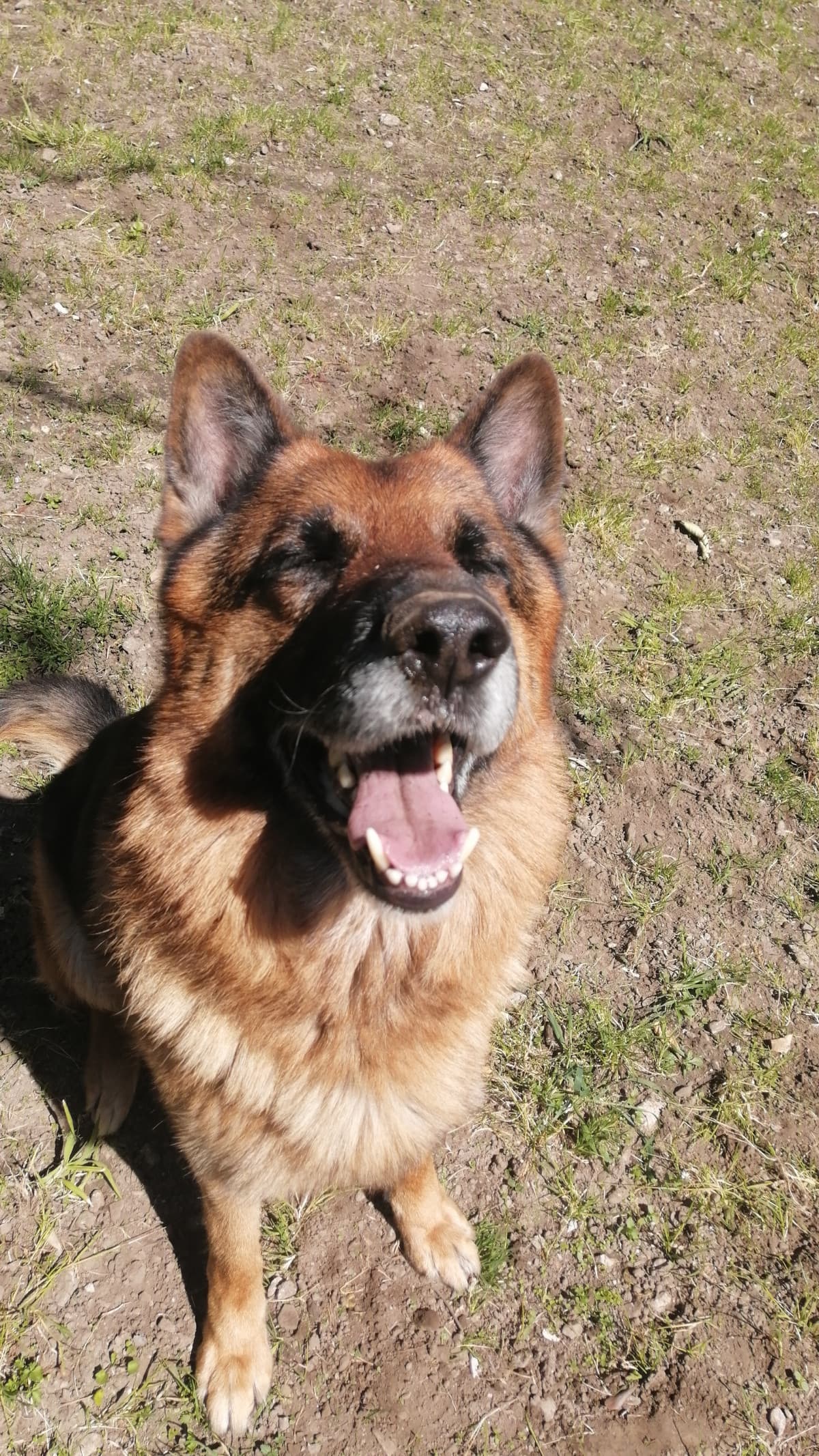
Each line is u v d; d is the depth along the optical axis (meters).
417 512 0.47
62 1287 0.54
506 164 1.35
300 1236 0.57
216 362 0.48
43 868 0.58
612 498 1.00
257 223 1.17
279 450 0.50
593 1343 0.54
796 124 1.60
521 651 0.49
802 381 1.17
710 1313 0.56
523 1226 0.59
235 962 0.45
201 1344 0.52
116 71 1.30
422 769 0.44
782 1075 0.66
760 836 0.78
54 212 1.11
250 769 0.45
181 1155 0.59
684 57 1.68
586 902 0.73
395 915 0.42
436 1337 0.54
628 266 1.26
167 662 0.47
